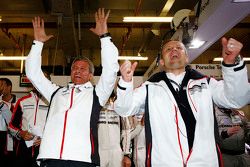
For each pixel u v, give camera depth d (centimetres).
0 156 375
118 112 177
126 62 168
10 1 736
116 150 315
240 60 151
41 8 771
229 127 372
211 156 157
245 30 1032
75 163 189
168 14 800
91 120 204
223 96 165
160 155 160
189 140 159
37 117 321
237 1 351
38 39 225
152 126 169
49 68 1070
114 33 1037
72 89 221
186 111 166
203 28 433
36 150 316
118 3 754
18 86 715
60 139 193
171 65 186
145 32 1016
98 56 1216
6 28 920
